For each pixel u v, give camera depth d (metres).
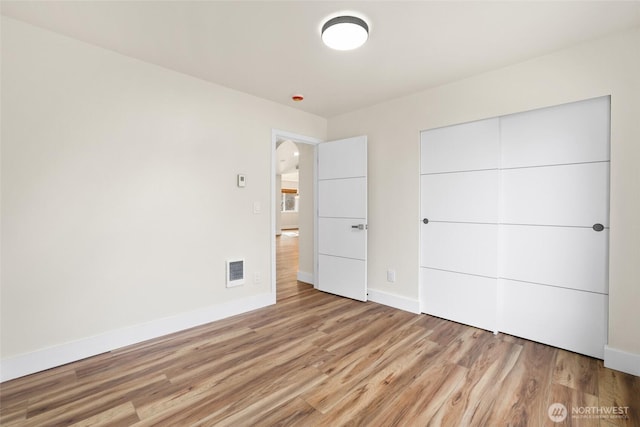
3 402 1.73
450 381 1.95
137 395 1.80
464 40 2.16
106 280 2.34
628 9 1.79
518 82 2.50
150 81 2.54
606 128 2.16
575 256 2.31
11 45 1.95
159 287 2.62
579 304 2.30
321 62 2.51
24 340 2.01
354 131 3.76
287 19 1.93
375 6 1.79
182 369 2.09
